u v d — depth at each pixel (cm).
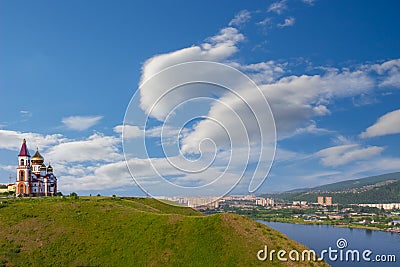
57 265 6153
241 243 6012
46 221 7344
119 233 6856
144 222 7062
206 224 6550
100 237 6800
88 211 7806
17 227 7075
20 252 6391
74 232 6981
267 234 6331
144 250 6272
